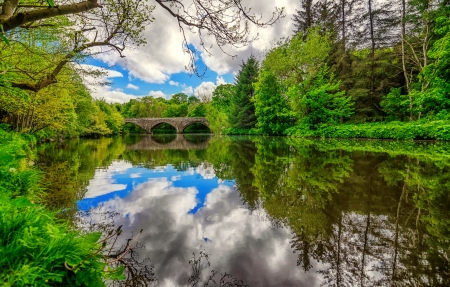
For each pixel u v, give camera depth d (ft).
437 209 12.85
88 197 15.37
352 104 75.15
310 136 77.77
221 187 18.47
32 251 4.48
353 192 16.22
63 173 22.52
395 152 34.53
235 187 18.44
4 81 14.84
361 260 8.41
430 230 10.53
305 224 11.49
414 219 11.73
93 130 85.71
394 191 16.15
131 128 204.13
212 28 10.46
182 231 10.71
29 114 37.40
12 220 4.96
